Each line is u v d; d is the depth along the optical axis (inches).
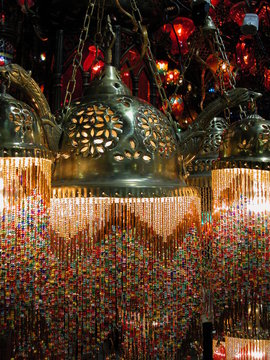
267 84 114.5
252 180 49.4
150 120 44.3
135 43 84.6
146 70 87.5
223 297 50.9
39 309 40.3
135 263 42.3
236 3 106.0
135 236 42.6
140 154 42.6
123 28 82.5
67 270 41.7
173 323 43.6
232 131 48.7
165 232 43.6
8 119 38.2
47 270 40.9
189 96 104.8
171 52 104.7
